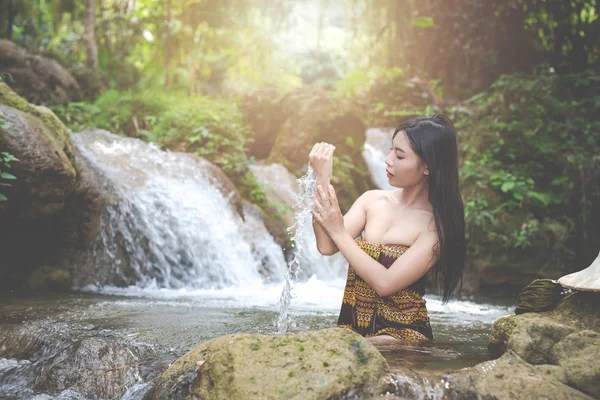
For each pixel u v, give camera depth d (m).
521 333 2.13
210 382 1.80
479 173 9.14
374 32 15.88
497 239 7.86
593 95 11.17
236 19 15.10
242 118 10.57
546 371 1.91
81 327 2.95
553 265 7.78
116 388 2.13
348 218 2.63
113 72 12.98
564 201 8.67
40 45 14.58
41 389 2.22
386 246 2.48
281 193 8.88
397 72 13.17
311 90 10.93
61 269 5.57
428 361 2.18
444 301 2.57
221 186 7.45
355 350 1.89
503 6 13.93
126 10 14.82
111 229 5.96
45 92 9.76
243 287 6.16
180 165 7.29
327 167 2.41
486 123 10.36
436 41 14.36
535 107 10.55
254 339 1.89
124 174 6.57
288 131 10.31
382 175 10.94
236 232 7.06
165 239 6.28
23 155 4.79
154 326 3.01
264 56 16.62
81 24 15.23
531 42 13.97
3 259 5.35
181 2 14.65
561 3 13.06
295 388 1.72
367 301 2.52
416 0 14.39
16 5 12.94
